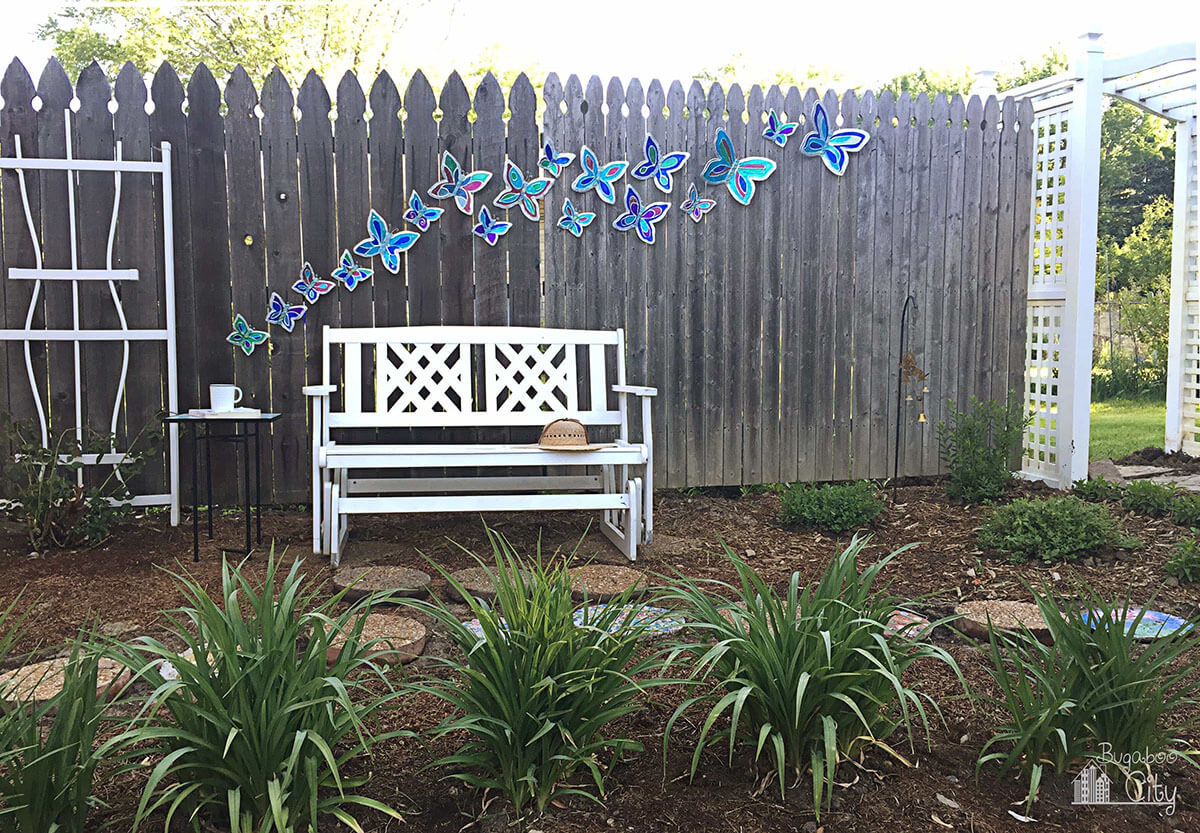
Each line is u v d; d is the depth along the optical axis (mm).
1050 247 6383
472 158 5395
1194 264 7801
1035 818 2211
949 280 6289
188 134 5078
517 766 2219
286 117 5164
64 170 4973
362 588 3877
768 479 6020
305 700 2068
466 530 5125
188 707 1995
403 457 4383
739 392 5914
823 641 2242
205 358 5199
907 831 2146
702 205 5711
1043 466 6477
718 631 2426
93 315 5074
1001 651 3270
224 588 2242
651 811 2215
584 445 4594
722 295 5820
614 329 5660
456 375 5203
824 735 2158
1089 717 2342
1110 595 3980
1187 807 2293
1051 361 6371
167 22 15297
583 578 4051
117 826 2105
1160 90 7020
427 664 3094
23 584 3998
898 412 5730
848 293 6074
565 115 5488
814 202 5945
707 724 2090
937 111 6160
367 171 5273
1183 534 4840
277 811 1840
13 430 4648
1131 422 11844
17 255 4965
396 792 2281
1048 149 6379
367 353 5324
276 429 5305
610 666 2303
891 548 4789
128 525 5008
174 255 5113
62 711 1947
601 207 5582
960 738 2596
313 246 5246
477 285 5465
